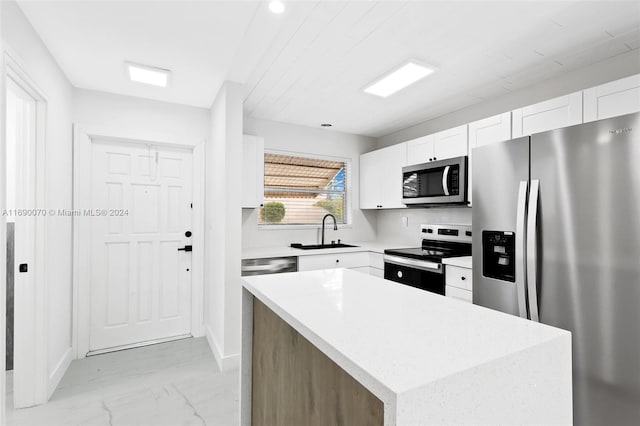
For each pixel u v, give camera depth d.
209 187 3.18
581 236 1.50
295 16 1.77
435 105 3.14
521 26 1.86
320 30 1.91
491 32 1.92
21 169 1.96
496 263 1.94
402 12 1.74
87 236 2.72
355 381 0.69
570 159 1.54
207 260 3.18
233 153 2.54
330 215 3.83
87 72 2.39
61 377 2.34
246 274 2.95
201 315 3.15
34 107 1.97
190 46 2.03
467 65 2.33
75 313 2.65
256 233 3.65
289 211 3.91
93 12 1.68
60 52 2.09
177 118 3.05
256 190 3.27
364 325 0.77
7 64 1.53
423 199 3.15
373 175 3.98
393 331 0.73
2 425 1.49
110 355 2.72
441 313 0.87
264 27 1.87
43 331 2.02
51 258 2.14
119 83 2.58
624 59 2.14
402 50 2.13
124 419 1.89
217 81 2.55
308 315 0.85
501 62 2.28
